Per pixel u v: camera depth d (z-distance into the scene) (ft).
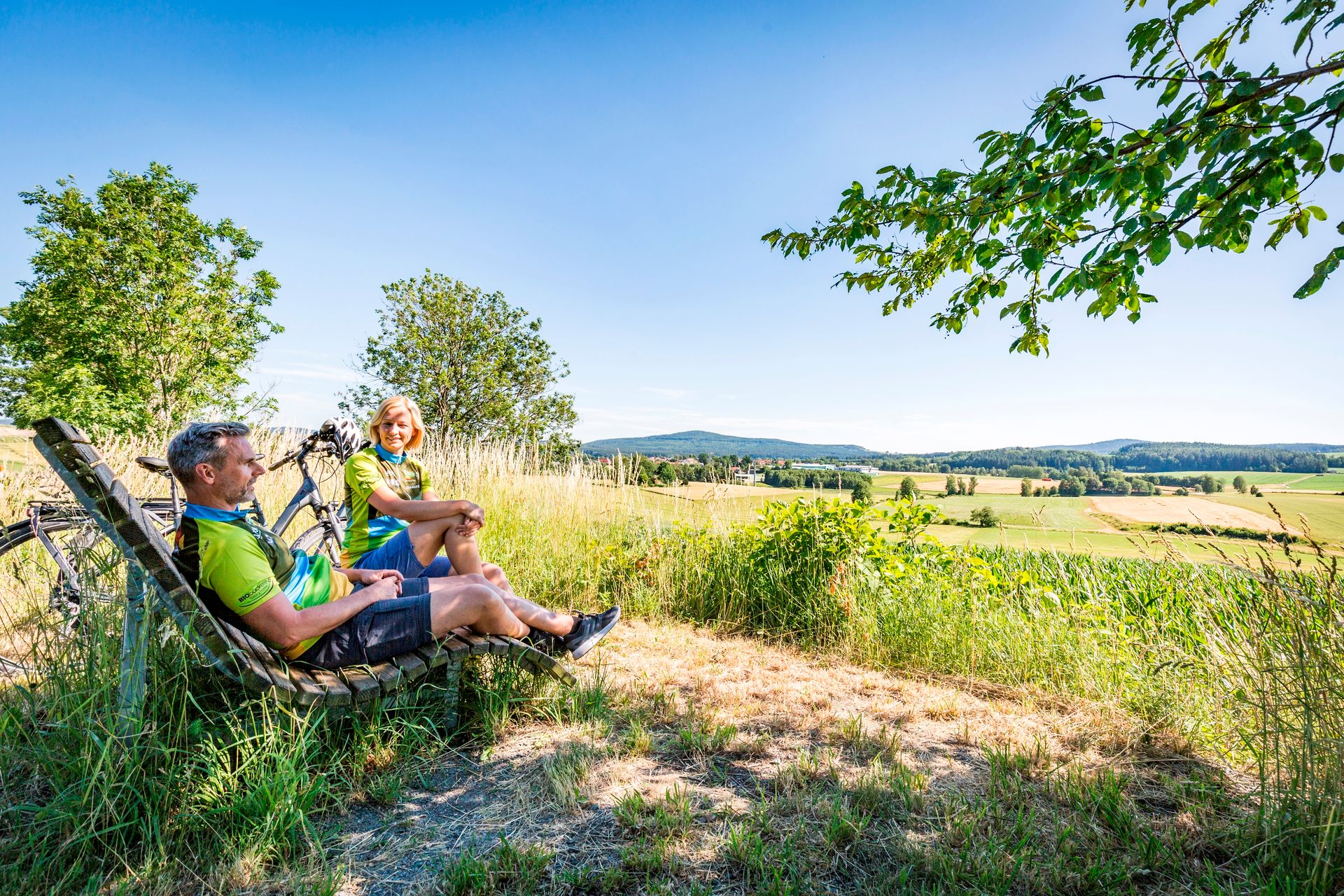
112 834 6.85
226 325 70.69
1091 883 6.63
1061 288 10.87
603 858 7.11
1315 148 8.23
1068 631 14.05
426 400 81.92
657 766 9.32
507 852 6.98
